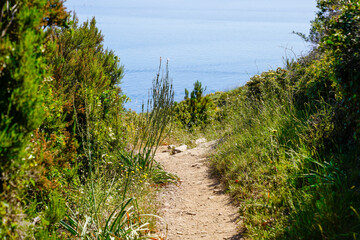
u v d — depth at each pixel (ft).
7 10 7.75
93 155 19.16
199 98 46.83
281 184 15.12
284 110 22.02
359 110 12.39
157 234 14.53
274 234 12.11
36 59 8.71
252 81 30.71
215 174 22.71
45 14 9.39
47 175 13.17
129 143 26.91
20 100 7.62
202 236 14.14
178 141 37.86
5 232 7.24
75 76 22.03
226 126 32.83
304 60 25.67
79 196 14.98
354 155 13.21
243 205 15.35
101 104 22.40
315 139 15.84
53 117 14.55
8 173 7.51
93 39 28.19
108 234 12.23
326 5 21.17
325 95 20.04
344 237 10.07
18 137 7.52
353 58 12.37
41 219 10.17
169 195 20.26
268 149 19.38
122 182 18.61
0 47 7.28
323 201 11.57
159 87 22.12
